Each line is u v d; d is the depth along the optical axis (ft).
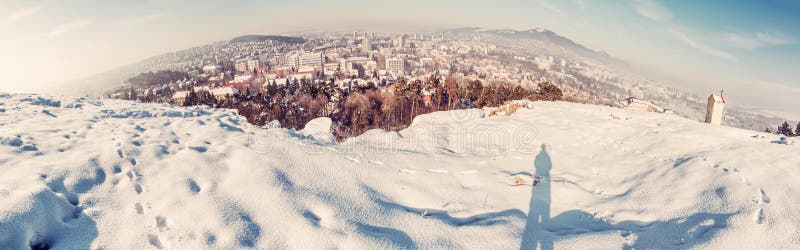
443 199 18.62
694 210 15.33
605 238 14.30
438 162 24.11
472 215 17.07
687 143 25.18
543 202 18.53
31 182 13.74
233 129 26.96
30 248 11.19
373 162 22.67
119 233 12.75
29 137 19.40
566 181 21.08
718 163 19.21
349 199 17.13
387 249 13.21
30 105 29.99
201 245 12.54
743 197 15.29
